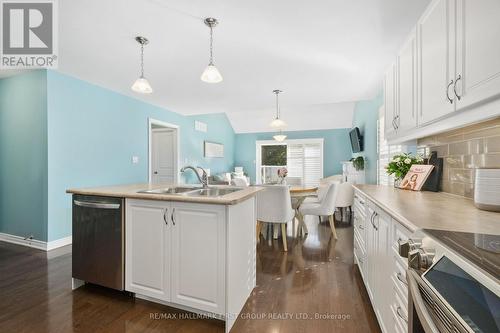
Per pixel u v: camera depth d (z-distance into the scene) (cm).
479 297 54
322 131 790
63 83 326
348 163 619
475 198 129
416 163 228
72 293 206
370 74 320
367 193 194
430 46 143
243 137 868
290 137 820
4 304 190
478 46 99
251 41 237
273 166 847
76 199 208
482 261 62
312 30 216
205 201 160
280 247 325
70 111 335
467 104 107
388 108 236
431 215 113
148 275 185
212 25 208
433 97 139
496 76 89
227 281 161
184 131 590
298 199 397
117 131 408
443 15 128
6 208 340
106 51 259
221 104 487
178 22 205
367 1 177
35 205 319
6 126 337
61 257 285
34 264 266
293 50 254
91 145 364
